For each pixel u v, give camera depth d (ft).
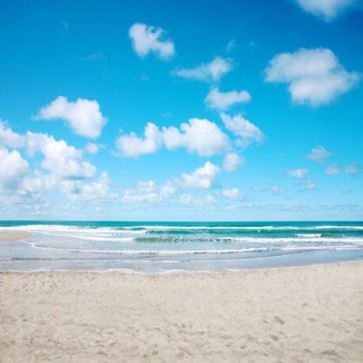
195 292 33.81
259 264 57.62
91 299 30.96
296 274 43.80
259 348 19.74
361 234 147.95
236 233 147.33
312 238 120.06
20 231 151.84
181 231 159.33
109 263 57.16
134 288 35.81
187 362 18.03
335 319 24.45
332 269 47.85
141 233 143.13
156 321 24.49
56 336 21.49
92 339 21.04
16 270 49.21
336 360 18.11
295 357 18.53
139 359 18.35
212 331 22.43
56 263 56.59
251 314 26.02
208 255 69.15
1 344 20.18
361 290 33.24
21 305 28.73
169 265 55.57
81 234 131.54
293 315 25.55
